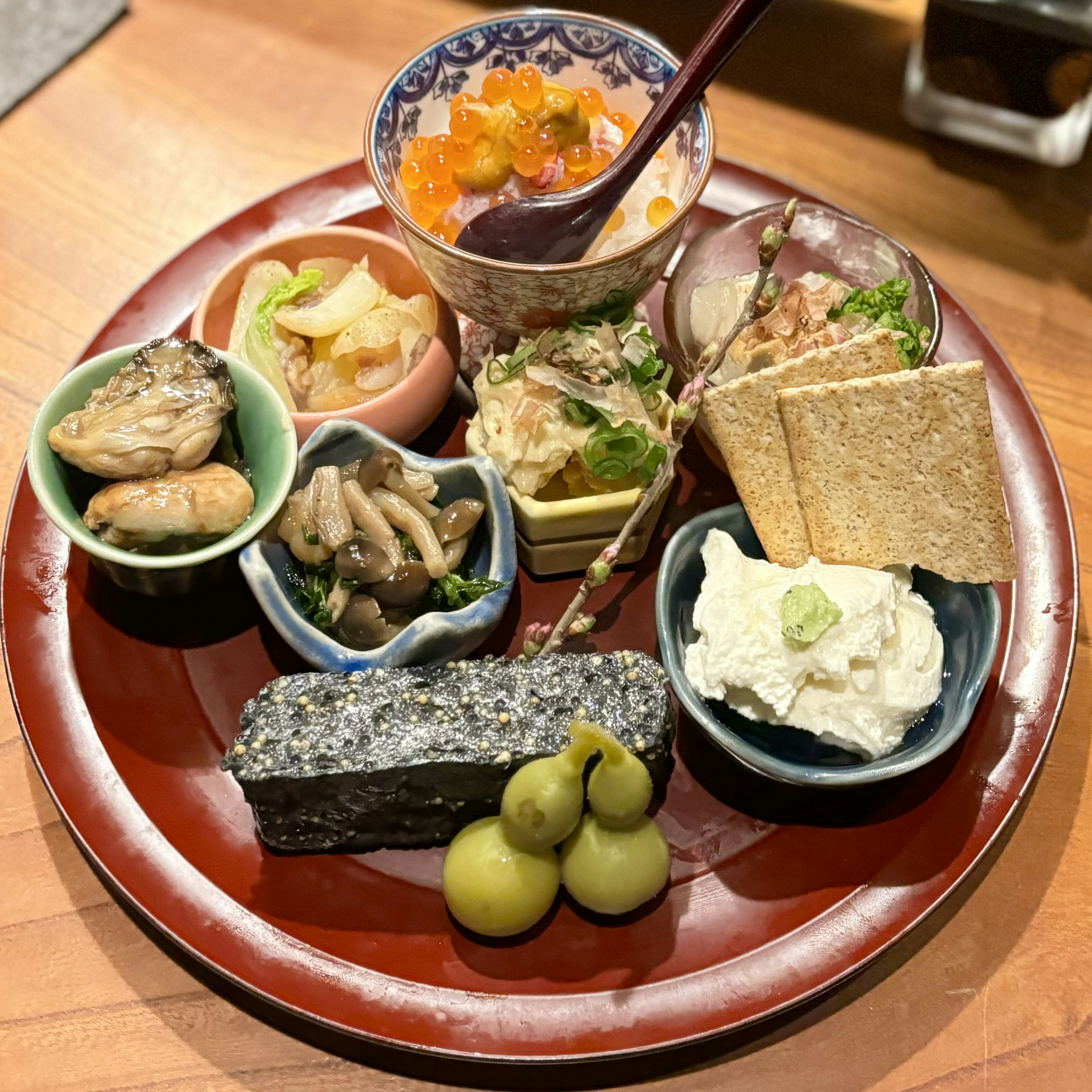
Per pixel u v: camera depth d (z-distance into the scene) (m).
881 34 0.49
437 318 0.35
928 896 0.28
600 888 0.27
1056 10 0.41
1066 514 0.34
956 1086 0.28
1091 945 0.29
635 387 0.32
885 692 0.29
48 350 0.40
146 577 0.31
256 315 0.35
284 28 0.49
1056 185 0.45
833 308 0.34
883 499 0.30
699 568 0.32
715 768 0.31
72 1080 0.28
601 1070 0.28
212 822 0.30
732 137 0.46
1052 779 0.32
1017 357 0.40
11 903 0.30
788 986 0.27
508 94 0.34
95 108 0.47
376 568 0.30
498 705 0.29
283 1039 0.28
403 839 0.30
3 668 0.33
